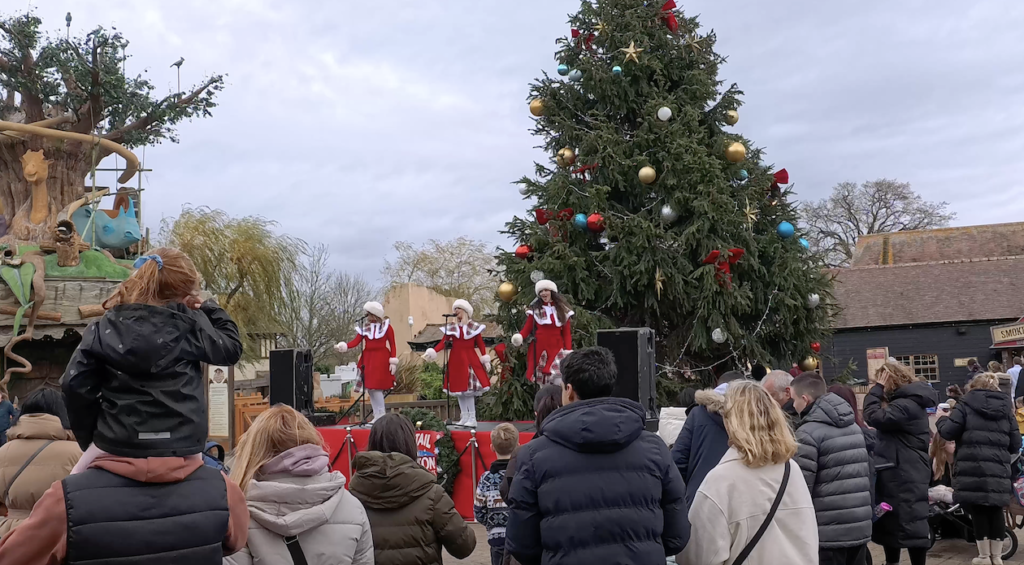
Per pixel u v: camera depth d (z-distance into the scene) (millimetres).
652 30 14258
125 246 18062
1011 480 8289
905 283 31141
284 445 3293
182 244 23938
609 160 13539
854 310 30625
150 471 2564
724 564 3736
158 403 2594
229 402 16062
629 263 13109
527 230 14102
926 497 6773
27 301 14953
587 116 14320
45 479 4113
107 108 17906
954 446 8906
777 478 3771
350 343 11633
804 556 3723
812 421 5066
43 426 4246
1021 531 10328
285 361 11797
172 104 18047
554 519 3357
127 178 19469
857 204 43906
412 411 10672
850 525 4902
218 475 2809
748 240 13211
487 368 11430
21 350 16766
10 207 17406
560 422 3457
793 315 13445
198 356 2732
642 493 3383
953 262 31531
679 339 14000
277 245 25391
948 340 29062
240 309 24422
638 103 14234
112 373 2564
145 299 2742
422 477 4066
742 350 13281
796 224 14703
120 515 2510
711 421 4598
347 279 41125
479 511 6234
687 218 13609
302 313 34969
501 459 6227
